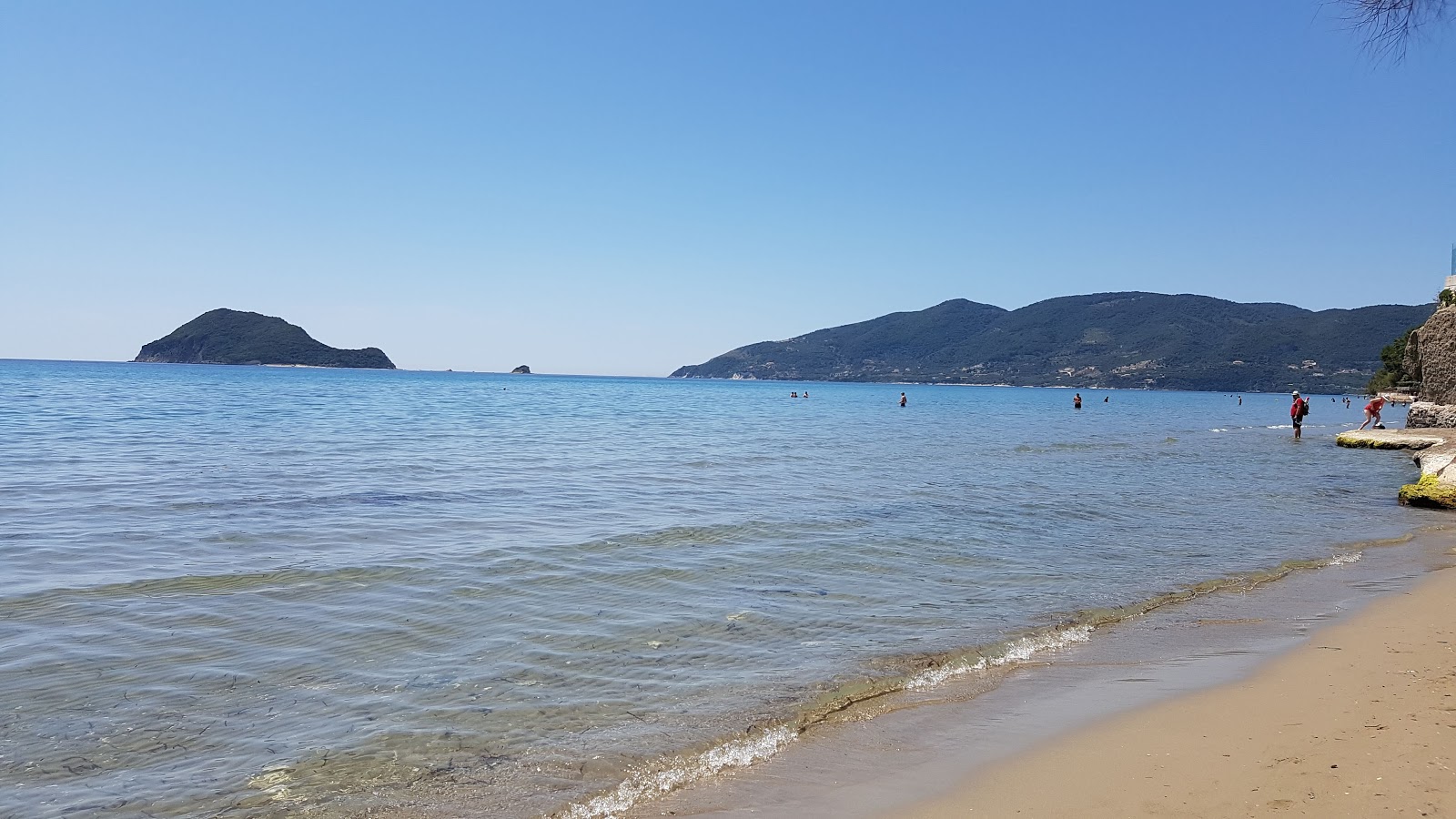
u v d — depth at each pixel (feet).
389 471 67.82
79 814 14.70
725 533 42.88
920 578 34.01
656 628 26.58
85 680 21.11
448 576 32.78
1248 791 15.30
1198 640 25.96
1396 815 14.02
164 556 35.27
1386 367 321.32
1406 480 73.56
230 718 19.06
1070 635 26.48
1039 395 562.25
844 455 92.79
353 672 22.24
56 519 43.45
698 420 172.55
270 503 50.01
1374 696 20.21
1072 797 15.43
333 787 15.98
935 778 16.49
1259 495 62.85
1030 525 47.21
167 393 222.69
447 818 14.89
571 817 15.05
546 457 83.92
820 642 25.41
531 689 21.27
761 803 15.56
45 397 186.50
